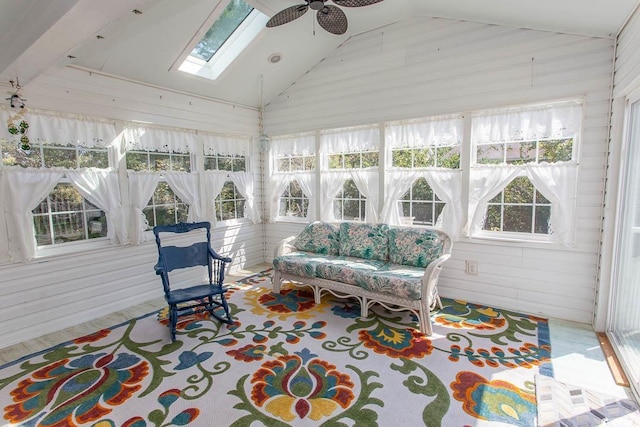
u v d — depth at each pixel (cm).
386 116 405
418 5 347
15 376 240
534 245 325
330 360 253
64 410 203
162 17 297
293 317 335
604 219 284
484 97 340
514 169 331
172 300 290
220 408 201
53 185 311
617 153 272
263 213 551
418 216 397
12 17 222
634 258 237
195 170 443
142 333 306
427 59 371
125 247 371
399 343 278
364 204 440
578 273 308
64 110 318
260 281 454
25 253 294
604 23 262
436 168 373
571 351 259
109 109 351
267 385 223
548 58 308
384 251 379
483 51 338
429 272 292
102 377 236
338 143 451
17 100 272
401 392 214
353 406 201
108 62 331
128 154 371
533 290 330
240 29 371
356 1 241
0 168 281
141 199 379
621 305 259
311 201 486
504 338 282
